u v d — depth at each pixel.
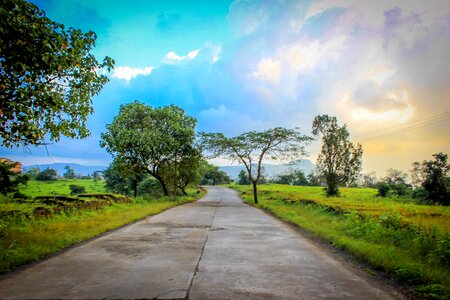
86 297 4.66
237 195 52.25
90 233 10.26
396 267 6.20
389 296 4.94
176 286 5.17
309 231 11.80
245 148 30.47
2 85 7.02
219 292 4.91
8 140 7.91
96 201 18.34
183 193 44.59
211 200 37.19
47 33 6.87
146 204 23.70
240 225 13.48
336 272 6.25
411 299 4.83
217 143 30.30
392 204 22.19
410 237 9.10
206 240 9.63
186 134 29.61
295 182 94.94
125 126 28.50
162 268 6.30
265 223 14.30
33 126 7.47
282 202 26.34
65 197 18.30
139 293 4.83
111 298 4.62
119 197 23.12
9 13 6.18
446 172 30.69
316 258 7.45
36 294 4.79
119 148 26.81
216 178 128.75
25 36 6.59
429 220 12.30
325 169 39.62
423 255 7.47
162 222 14.22
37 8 6.74
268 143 30.16
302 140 29.81
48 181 75.25
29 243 8.13
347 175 38.59
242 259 7.17
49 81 7.80
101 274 5.85
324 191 42.06
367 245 8.28
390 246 8.34
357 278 5.88
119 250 8.05
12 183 20.14
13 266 6.38
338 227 11.95
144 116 29.28
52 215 13.50
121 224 12.88
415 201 30.25
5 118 7.39
